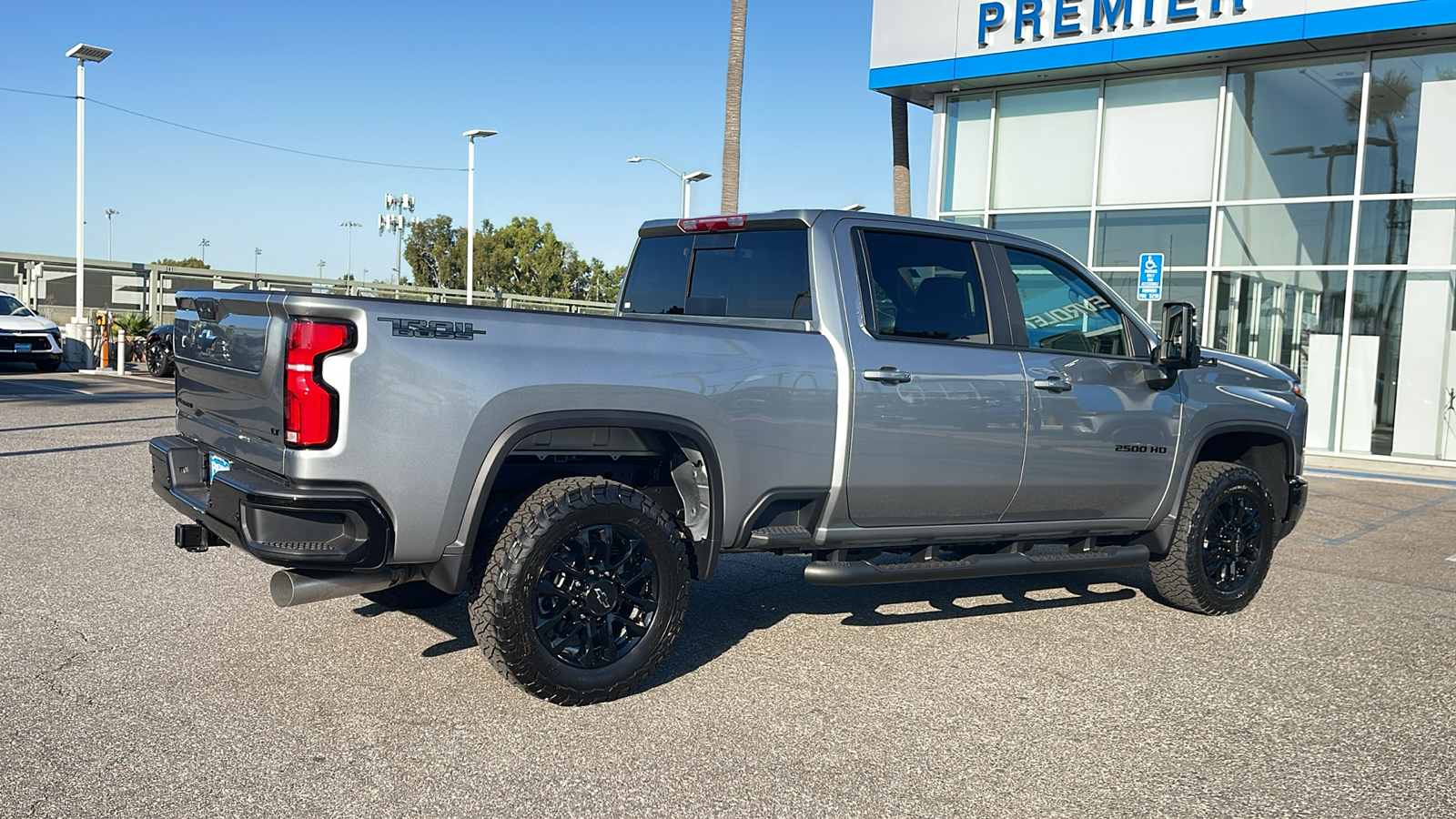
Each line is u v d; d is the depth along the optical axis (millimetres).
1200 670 4805
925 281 4973
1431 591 6660
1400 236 14328
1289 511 6285
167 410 14109
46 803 3141
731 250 5145
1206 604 5766
